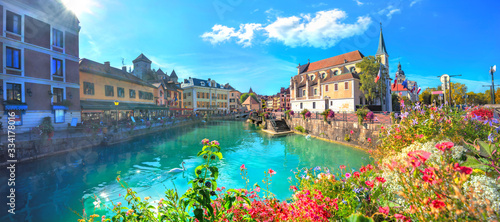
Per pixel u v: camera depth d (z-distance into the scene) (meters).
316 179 3.46
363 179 2.79
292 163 12.70
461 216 1.53
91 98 24.89
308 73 48.72
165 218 2.62
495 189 1.94
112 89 28.38
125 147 17.22
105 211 6.62
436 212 1.56
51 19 17.03
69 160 12.37
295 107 44.81
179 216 2.59
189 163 12.91
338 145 18.03
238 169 11.62
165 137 23.75
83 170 10.86
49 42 16.89
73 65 18.98
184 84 68.00
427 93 50.97
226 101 75.50
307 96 41.69
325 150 16.22
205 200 2.37
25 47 15.27
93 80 25.25
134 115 33.22
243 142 21.55
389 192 2.58
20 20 15.05
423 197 1.78
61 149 13.09
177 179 9.94
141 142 19.80
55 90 17.47
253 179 9.88
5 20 14.21
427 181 1.66
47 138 12.55
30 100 15.49
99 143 16.38
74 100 18.97
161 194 8.00
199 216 2.33
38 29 16.16
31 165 10.91
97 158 13.41
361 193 2.72
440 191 1.61
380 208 2.21
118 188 8.63
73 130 17.30
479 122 4.18
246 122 51.09
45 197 7.65
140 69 60.34
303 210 2.70
